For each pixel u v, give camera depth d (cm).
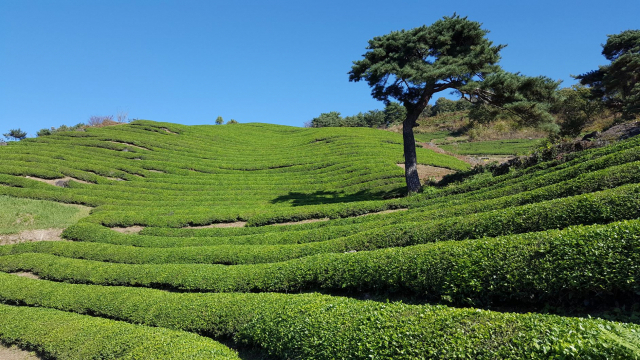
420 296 1027
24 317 1525
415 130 7531
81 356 1226
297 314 986
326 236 1848
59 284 1811
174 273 1708
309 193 3469
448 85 2484
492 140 5866
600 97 4434
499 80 2158
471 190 2061
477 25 2402
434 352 638
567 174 1448
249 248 1848
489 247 927
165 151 5028
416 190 2603
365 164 4044
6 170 3475
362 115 10862
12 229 2614
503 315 665
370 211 2383
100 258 2153
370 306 880
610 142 1817
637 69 3806
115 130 5697
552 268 786
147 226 2747
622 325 542
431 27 2458
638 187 951
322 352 812
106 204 3228
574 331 534
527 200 1330
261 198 3438
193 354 1013
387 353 696
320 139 5859
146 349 1102
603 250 739
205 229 2495
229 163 4912
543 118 2277
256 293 1351
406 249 1139
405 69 2248
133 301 1487
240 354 1099
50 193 3200
